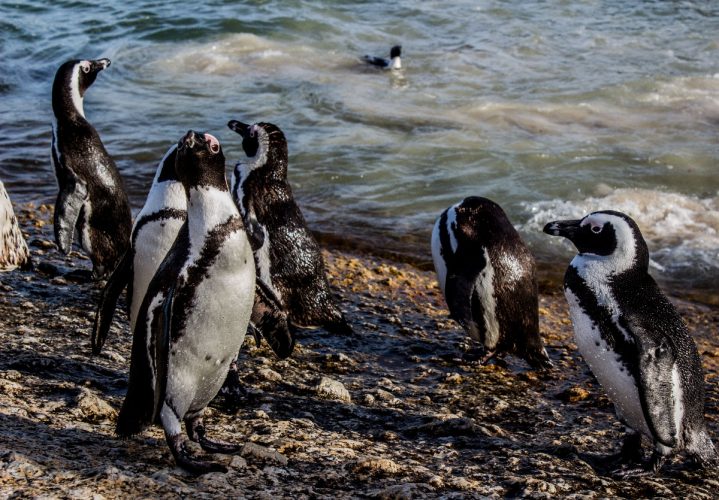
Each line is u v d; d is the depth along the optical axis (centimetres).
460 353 837
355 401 691
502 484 541
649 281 612
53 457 477
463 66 1938
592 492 543
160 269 505
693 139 1507
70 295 859
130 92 1786
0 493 419
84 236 896
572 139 1509
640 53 2002
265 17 2273
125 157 1438
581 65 1927
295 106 1691
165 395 496
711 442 604
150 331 502
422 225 1211
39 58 2038
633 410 598
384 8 2409
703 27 2198
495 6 2433
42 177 1365
